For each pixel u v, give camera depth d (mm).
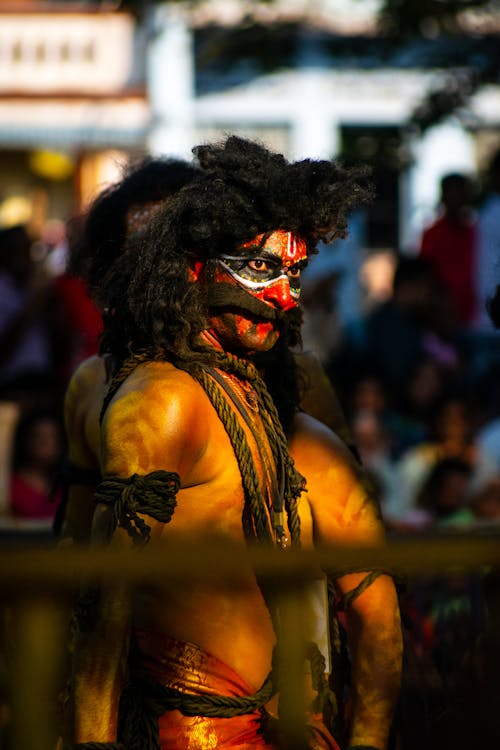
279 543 4938
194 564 3529
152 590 4918
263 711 4918
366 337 13883
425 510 11141
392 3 16766
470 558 3666
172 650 4871
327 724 5074
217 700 4805
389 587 5234
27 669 3789
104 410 4984
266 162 4930
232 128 28297
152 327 4926
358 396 13031
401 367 13383
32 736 3932
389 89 27312
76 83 30734
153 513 4625
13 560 3463
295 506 5055
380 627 5172
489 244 14367
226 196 4824
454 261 15344
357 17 19625
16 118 30625
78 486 5758
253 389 5125
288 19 19031
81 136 30453
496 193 14633
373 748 5074
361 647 5184
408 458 12016
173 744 4836
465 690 4867
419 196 25656
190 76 28094
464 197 15555
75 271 6008
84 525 5770
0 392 12539
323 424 5594
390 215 25906
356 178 5062
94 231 5777
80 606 4645
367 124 27656
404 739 6141
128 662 4914
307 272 18016
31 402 12195
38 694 3854
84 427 5625
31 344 13742
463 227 15453
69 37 30719
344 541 5285
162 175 5750
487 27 17141
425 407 13250
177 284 4906
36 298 13797
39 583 3480
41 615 3627
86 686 4645
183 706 4824
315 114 27562
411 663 6363
